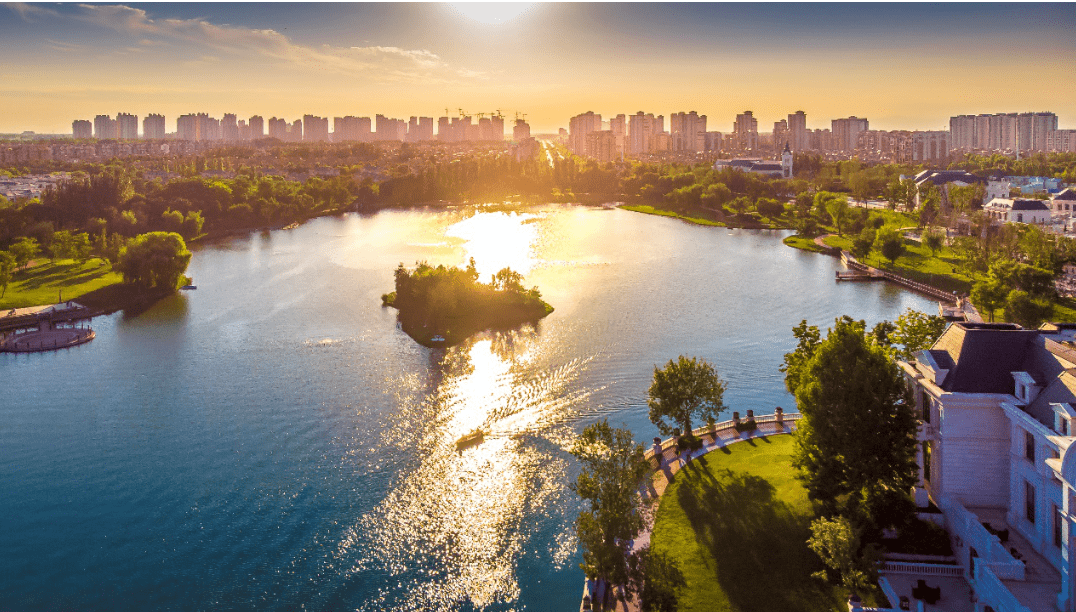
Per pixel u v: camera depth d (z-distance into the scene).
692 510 82.06
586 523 70.81
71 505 93.69
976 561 60.06
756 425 104.75
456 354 148.00
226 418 118.69
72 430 115.75
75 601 76.06
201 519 89.88
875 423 69.62
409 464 101.50
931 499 74.56
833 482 71.25
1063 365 65.12
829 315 172.88
